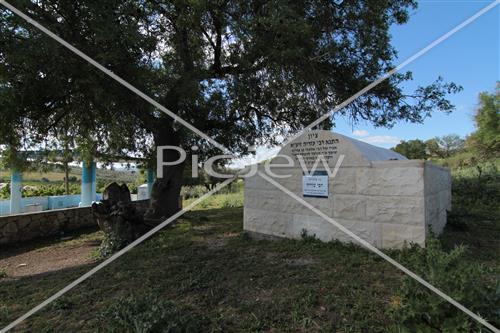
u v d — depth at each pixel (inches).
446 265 109.7
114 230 255.9
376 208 194.2
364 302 126.8
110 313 115.0
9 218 294.0
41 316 134.6
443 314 90.9
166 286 159.5
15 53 177.5
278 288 148.7
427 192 186.9
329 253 192.2
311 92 324.2
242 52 291.1
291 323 118.5
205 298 142.7
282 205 238.7
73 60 196.1
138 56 238.4
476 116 1186.6
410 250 175.9
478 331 86.3
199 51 344.5
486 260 174.4
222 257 203.5
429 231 182.9
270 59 265.6
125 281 170.2
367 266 166.6
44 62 189.9
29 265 224.7
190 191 759.1
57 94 223.6
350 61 323.3
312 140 224.8
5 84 204.7
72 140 391.5
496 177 441.7
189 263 194.2
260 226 251.0
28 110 237.8
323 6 289.4
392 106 344.8
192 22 256.8
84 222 378.3
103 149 430.3
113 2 205.0
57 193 692.7
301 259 187.6
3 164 345.1
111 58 200.7
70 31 201.2
